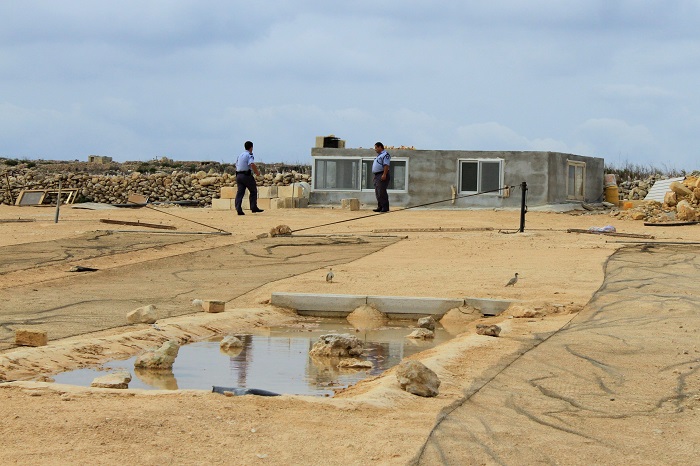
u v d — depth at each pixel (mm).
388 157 33844
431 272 18562
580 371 9836
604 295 15250
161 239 24609
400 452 6641
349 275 18391
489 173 37125
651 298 14797
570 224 30312
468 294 15828
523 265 19188
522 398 8586
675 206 33000
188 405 7609
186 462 6277
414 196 37375
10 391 7980
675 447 7094
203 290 16719
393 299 15281
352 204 35625
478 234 25672
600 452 6922
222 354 11766
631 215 32094
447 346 11266
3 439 6594
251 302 15766
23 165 61812
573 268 18484
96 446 6504
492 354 10648
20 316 13453
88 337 11836
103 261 20500
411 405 8133
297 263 20375
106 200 47344
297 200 37531
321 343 11844
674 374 9750
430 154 37281
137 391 8078
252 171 33000
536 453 6832
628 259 19547
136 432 6824
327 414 7582
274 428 7090
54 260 20266
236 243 23922
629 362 10336
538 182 36781
